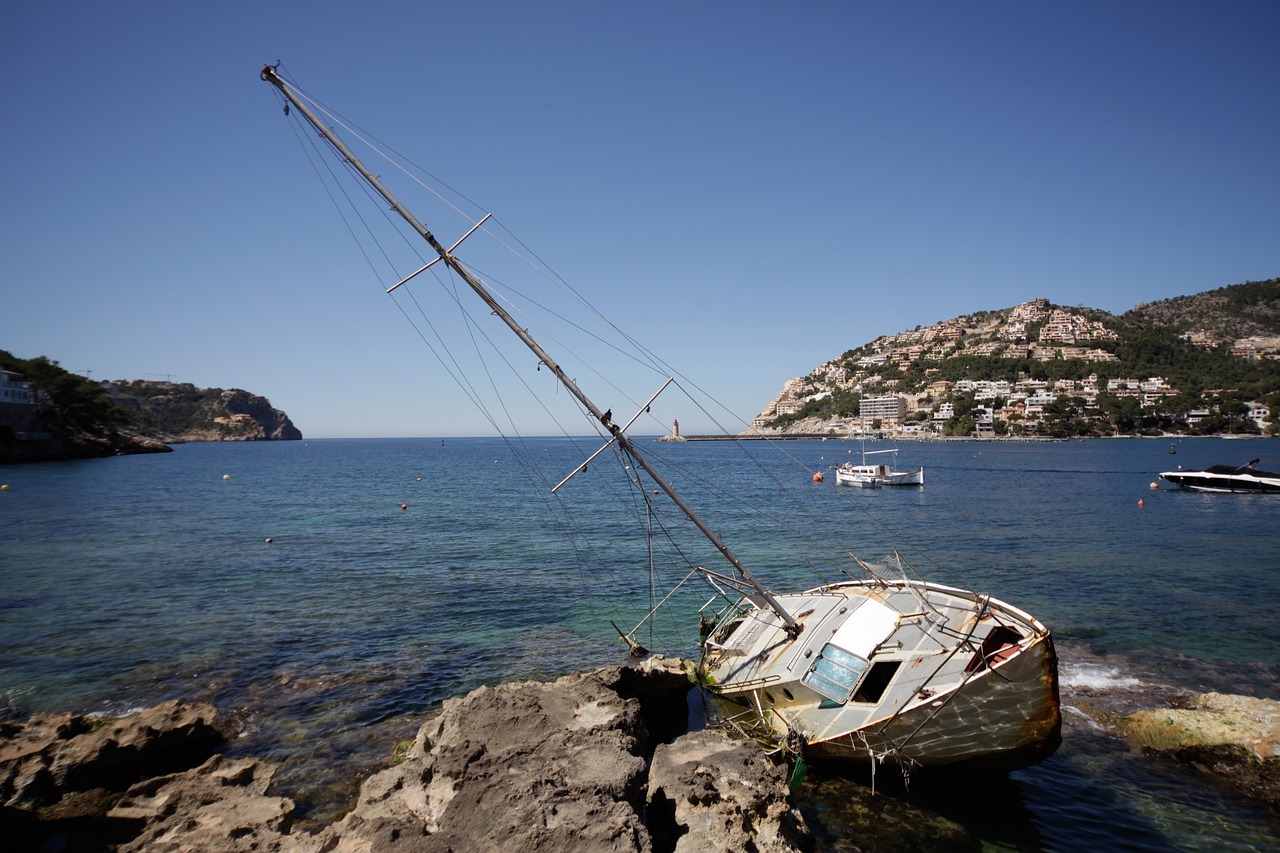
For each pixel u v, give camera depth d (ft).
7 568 119.85
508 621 90.02
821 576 117.60
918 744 47.52
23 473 341.41
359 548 141.28
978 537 155.94
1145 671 71.10
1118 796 48.24
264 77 46.32
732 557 60.70
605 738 43.93
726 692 60.13
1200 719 55.11
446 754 42.16
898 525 174.60
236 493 261.03
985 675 45.01
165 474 357.20
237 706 62.69
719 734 48.32
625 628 87.92
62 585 107.14
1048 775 51.03
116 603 96.68
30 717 58.80
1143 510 205.57
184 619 89.25
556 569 121.29
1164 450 593.01
